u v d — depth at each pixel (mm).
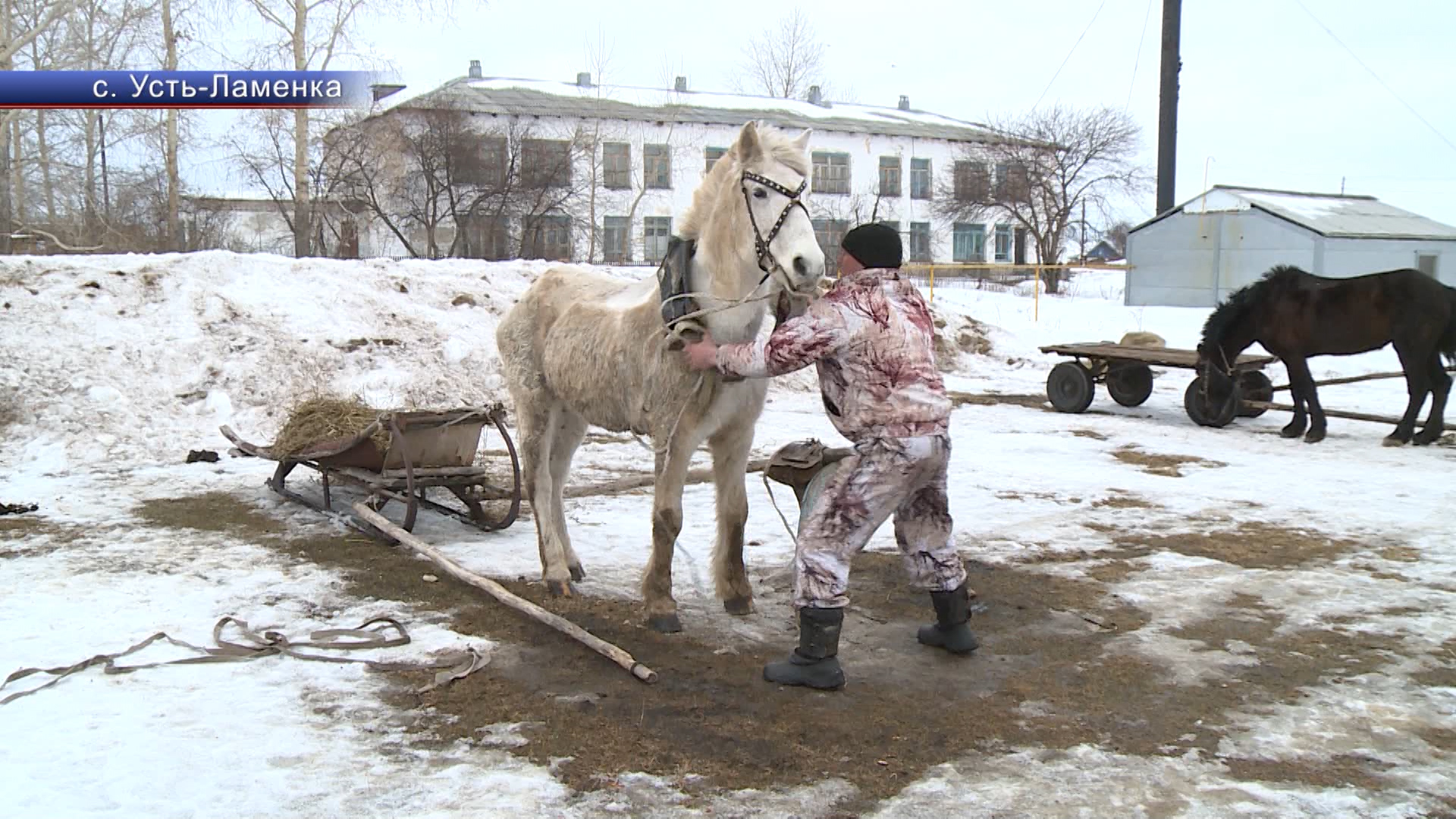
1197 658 5398
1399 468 10734
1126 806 3834
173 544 7387
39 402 11094
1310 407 12492
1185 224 30672
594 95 44250
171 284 13719
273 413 12039
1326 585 6668
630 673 5086
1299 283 12477
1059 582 6719
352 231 28422
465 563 7082
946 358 19344
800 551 4961
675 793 3902
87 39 25172
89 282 13297
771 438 11992
